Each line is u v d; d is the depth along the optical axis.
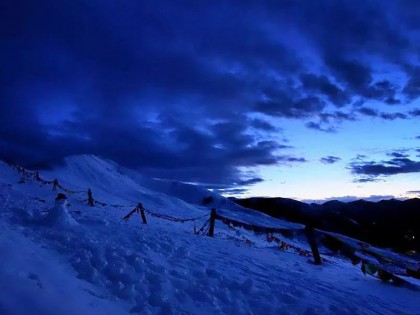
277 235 24.95
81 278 6.14
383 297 9.10
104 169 90.06
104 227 12.23
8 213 10.80
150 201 61.09
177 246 10.83
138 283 6.51
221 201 106.69
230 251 12.70
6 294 3.79
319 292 8.70
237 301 6.91
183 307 6.12
